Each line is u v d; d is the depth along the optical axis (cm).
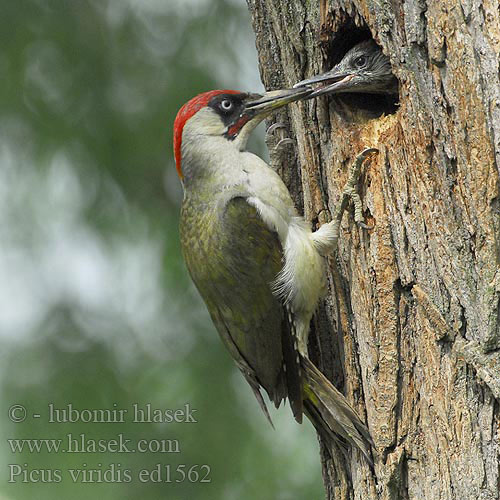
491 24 779
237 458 1427
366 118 965
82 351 1481
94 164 1499
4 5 1509
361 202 912
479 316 791
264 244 1009
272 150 1088
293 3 998
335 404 949
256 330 1027
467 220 801
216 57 1522
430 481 834
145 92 1515
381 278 883
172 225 1505
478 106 785
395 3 855
